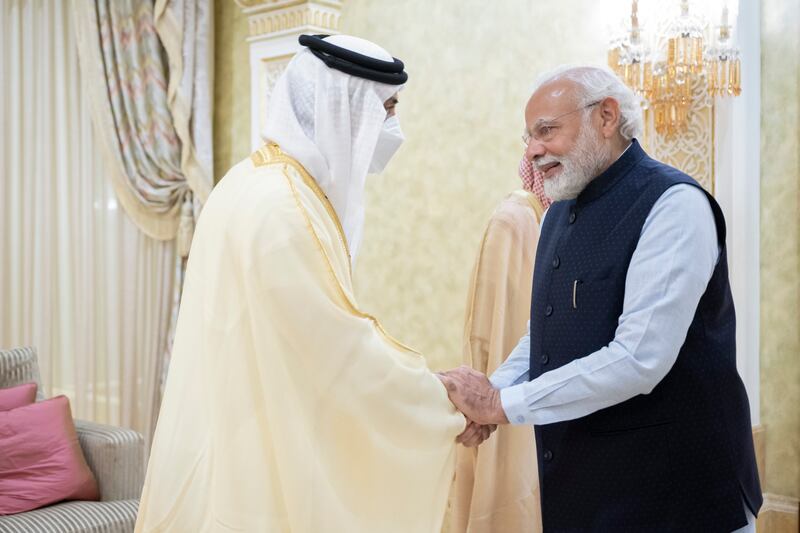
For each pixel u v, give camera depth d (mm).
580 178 2082
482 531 3016
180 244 5473
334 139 2070
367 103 2113
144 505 2037
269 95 5133
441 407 2092
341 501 1945
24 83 5633
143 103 5484
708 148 3547
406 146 4637
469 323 3125
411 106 4605
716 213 1999
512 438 3031
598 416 2049
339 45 2105
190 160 5457
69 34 5629
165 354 5594
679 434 1970
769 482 3664
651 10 3479
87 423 3857
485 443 3008
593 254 2068
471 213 4359
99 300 5723
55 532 3193
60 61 5645
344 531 1935
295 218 1936
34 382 3920
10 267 5645
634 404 2004
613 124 2074
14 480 3422
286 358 1899
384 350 1996
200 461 1957
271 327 1896
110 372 5703
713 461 1971
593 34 3887
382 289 4770
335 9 4902
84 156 5648
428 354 4566
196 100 5445
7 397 3676
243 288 1940
